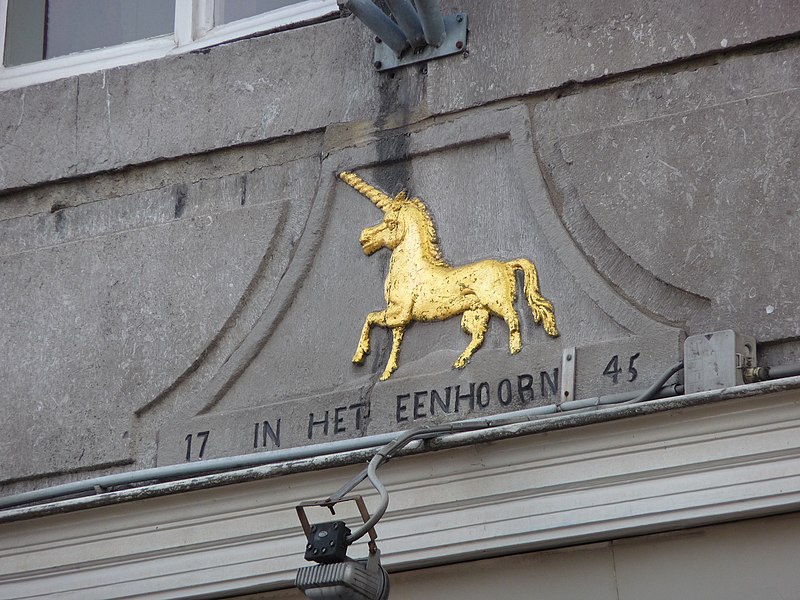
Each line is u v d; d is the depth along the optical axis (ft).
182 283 49.78
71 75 54.29
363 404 45.70
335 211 48.49
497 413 43.91
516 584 42.34
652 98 45.19
